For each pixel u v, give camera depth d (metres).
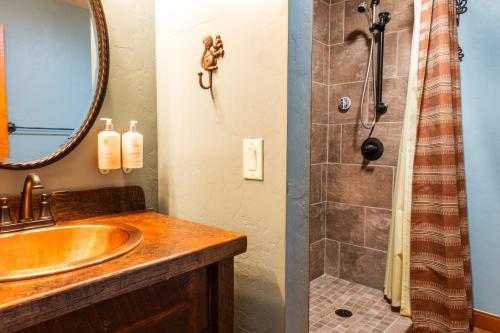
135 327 0.64
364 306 1.99
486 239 1.85
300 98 0.87
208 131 1.02
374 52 2.12
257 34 0.87
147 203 1.20
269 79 0.85
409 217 1.77
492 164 1.82
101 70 1.04
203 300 0.76
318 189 2.35
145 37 1.17
